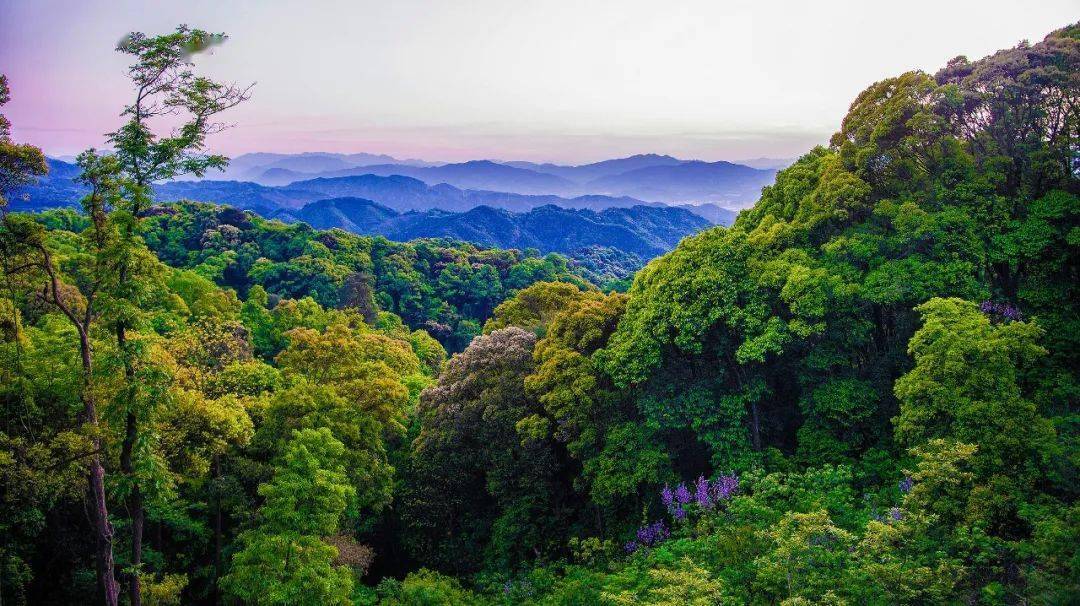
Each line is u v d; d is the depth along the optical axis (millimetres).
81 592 17312
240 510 18406
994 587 10000
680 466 21109
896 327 19672
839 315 18734
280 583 14391
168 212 92938
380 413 22984
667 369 21109
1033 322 13641
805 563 10977
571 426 21438
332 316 53688
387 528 25422
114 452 15523
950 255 18250
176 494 15703
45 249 14453
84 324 14531
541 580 18109
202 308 43375
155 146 14562
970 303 14570
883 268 18531
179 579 17078
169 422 17219
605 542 18094
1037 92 19547
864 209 20766
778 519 14211
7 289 14492
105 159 14336
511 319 37281
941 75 22422
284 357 24438
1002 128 20875
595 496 20047
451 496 24047
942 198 19828
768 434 20062
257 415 22469
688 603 10547
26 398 16031
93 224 14945
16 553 16328
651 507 19781
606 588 14320
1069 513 10289
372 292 77000
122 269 14602
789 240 21016
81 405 16016
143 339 15047
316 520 15250
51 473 14094
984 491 11305
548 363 22500
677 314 19594
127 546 18562
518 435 23031
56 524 17766
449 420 23938
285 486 15117
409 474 25594
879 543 10734
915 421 14008
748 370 20094
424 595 17469
